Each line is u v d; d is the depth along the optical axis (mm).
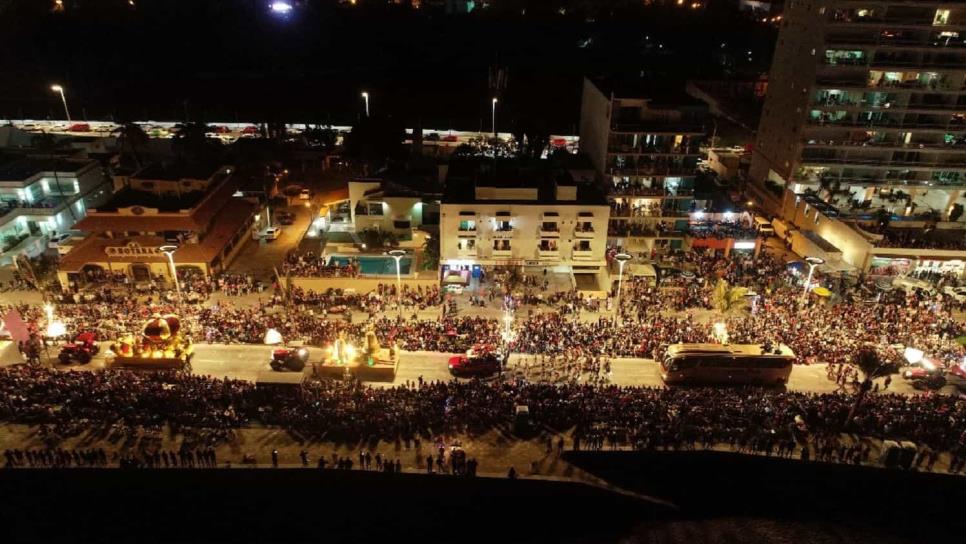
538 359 69438
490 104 173125
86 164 101750
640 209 93812
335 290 81438
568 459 56875
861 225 91938
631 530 55625
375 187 94000
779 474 57594
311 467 54562
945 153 97438
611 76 108000
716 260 90250
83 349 66875
